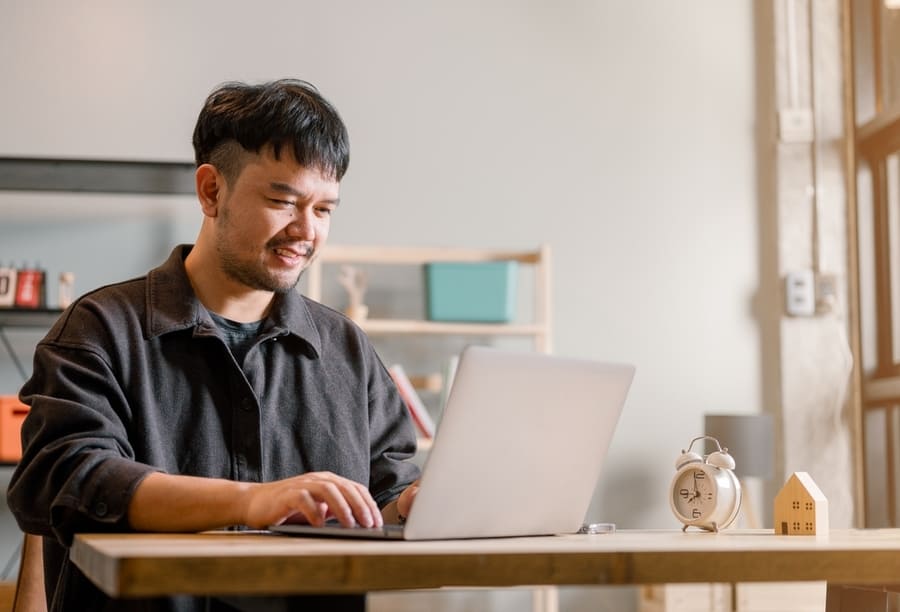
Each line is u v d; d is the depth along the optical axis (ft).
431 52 16.87
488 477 4.71
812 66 17.29
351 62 16.66
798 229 17.15
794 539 4.90
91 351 5.61
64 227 15.90
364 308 15.98
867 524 16.57
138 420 5.69
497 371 4.55
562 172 17.01
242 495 4.74
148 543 3.97
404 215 16.63
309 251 5.92
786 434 16.85
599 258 16.98
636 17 17.38
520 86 17.03
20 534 15.37
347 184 16.56
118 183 15.25
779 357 17.06
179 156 16.10
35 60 15.92
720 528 5.83
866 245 16.94
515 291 15.90
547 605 15.49
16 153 15.80
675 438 16.87
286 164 5.71
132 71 16.10
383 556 3.56
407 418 6.79
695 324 17.08
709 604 15.30
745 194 17.37
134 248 16.03
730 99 17.46
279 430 6.10
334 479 4.68
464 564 3.64
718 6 17.53
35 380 5.60
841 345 16.98
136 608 5.20
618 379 5.36
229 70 16.31
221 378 5.96
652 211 17.15
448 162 16.78
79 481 4.97
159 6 16.21
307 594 4.05
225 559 3.42
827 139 17.25
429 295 15.70
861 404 16.88
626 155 17.17
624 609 16.26
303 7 16.57
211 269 6.07
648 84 17.30
